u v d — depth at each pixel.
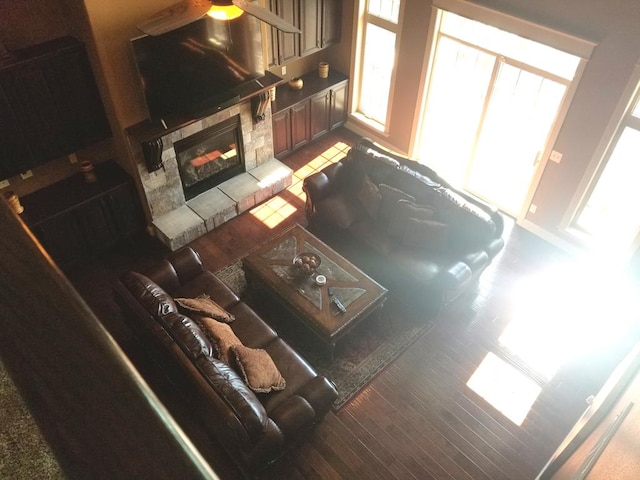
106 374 0.44
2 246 0.49
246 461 3.54
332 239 5.89
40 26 4.57
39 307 0.46
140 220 5.91
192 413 4.29
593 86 4.93
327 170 5.89
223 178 6.44
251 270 4.99
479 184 6.76
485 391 4.64
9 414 0.41
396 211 5.36
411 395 4.60
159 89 5.02
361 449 4.23
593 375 4.71
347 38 6.99
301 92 6.98
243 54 5.51
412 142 7.07
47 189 5.34
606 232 5.70
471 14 5.45
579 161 5.39
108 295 5.36
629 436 1.78
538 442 4.30
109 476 0.38
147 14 4.68
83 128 5.05
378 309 4.95
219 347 4.03
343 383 4.66
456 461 4.18
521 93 5.75
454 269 4.90
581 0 4.66
